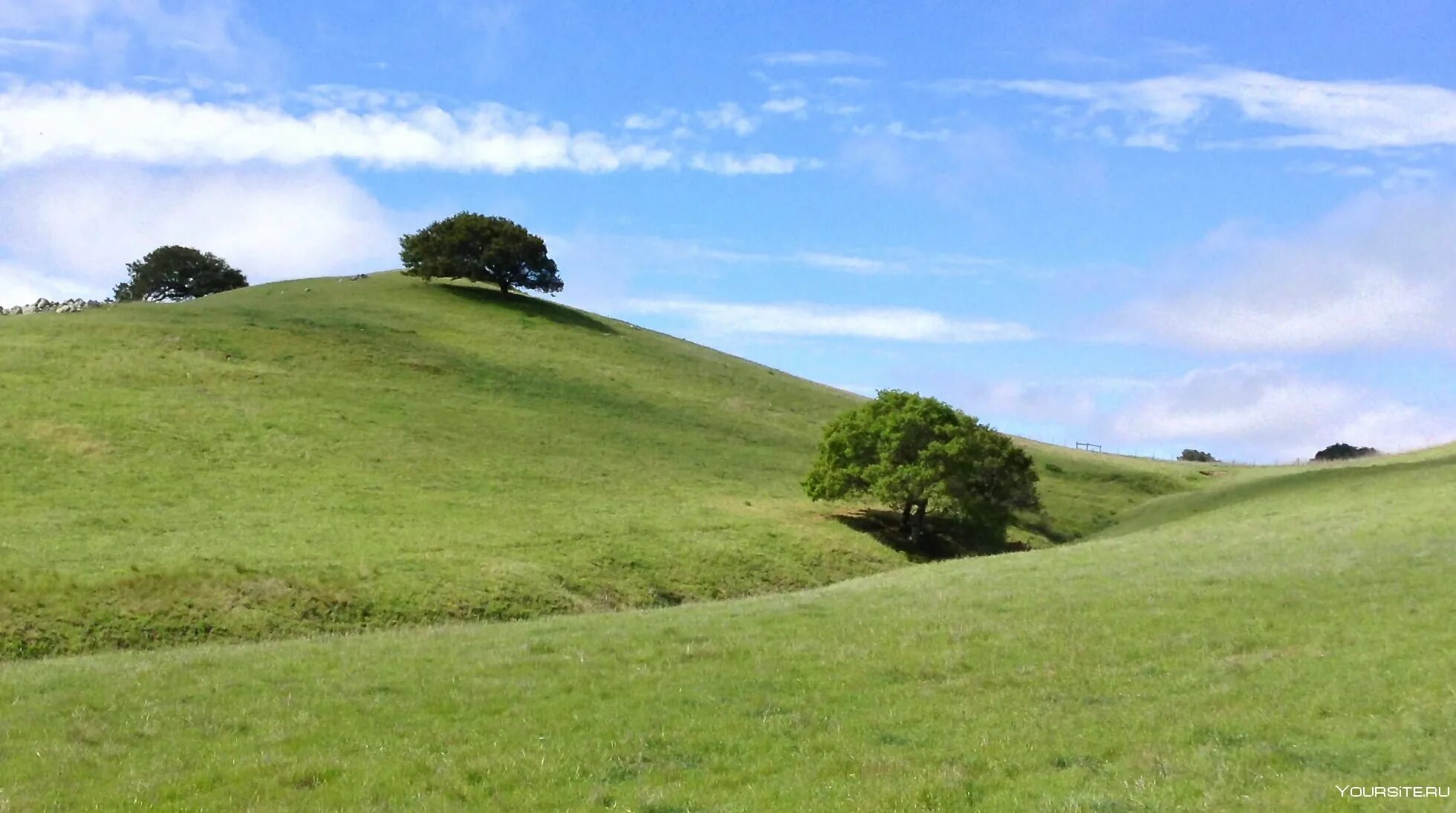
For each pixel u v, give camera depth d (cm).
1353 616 2108
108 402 6594
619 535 5388
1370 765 1327
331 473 6006
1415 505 4028
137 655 2684
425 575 4222
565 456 7325
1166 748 1446
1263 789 1273
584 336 11744
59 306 9600
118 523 4697
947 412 6950
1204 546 3625
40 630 3241
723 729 1683
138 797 1452
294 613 3688
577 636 2527
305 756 1612
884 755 1520
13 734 1764
